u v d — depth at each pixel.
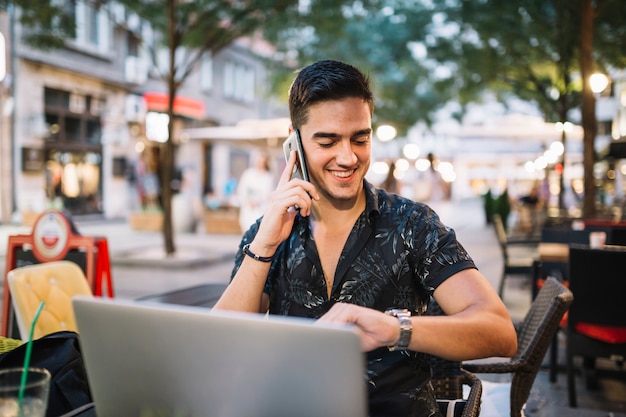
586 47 7.60
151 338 1.07
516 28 11.46
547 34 10.81
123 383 1.12
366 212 1.61
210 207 16.98
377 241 1.60
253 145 16.86
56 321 2.93
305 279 1.63
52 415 1.62
